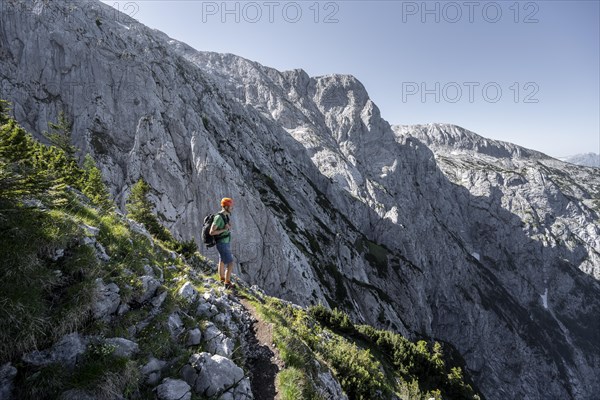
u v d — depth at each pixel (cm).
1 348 556
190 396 659
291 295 7112
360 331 3706
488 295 19375
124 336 712
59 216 814
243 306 1248
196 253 1938
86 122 7669
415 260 14962
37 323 593
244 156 10744
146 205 3988
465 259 19738
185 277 1156
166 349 742
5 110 899
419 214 18500
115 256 934
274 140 14050
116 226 1102
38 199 818
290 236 9081
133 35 10619
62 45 8244
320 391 948
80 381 567
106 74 8219
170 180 6925
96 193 3362
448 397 3472
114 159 7331
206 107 11000
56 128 5412
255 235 7056
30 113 7700
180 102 8850
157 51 10962
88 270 745
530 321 19775
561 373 18138
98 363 601
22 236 677
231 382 743
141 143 7094
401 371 3262
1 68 7869
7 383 538
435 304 17075
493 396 16138
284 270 7225
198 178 7100
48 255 712
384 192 16988
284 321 1351
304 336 1366
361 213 15338
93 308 695
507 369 17375
